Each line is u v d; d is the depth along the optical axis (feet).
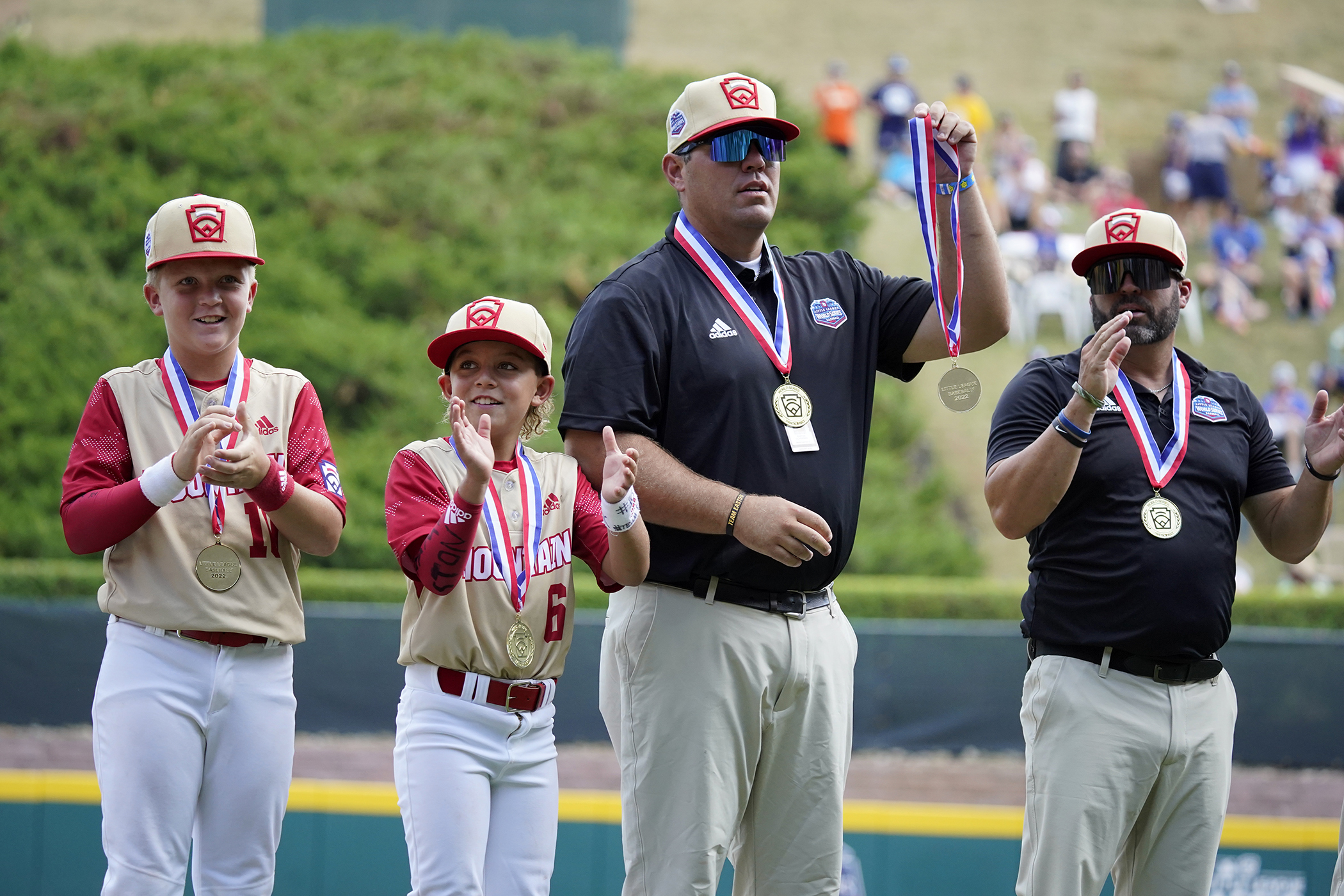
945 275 32.58
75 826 61.46
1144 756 33.35
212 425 28.60
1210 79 213.46
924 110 32.65
